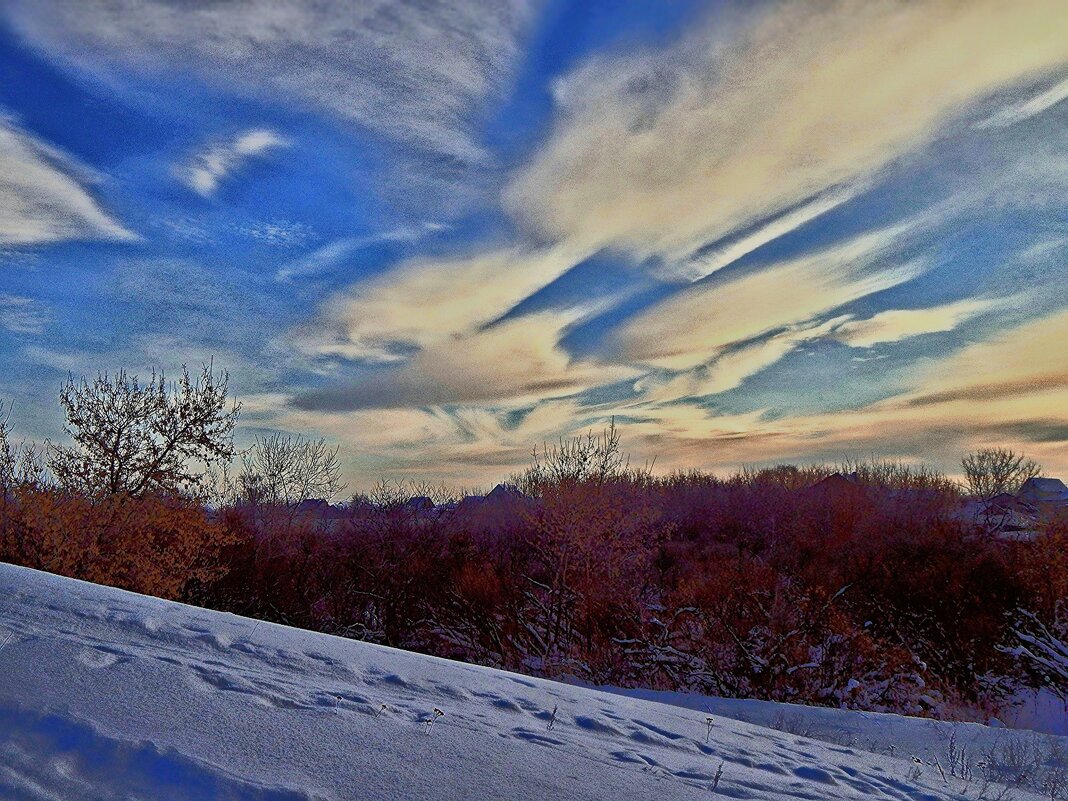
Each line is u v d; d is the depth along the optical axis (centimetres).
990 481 4588
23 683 405
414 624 2969
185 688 447
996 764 1071
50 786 296
